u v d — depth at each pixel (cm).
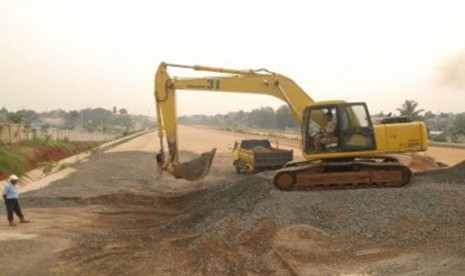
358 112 1745
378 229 1311
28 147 4022
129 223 1786
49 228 1678
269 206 1474
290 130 13812
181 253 1300
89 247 1405
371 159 1823
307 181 1706
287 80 1997
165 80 2039
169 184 2775
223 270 1136
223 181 2689
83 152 5391
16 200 1742
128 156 4688
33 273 1190
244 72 2011
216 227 1415
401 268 1053
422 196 1480
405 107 6188
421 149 1741
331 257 1167
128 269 1197
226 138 8425
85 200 2223
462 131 7369
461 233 1238
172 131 2048
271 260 1163
